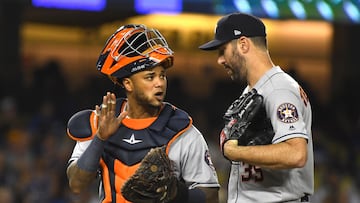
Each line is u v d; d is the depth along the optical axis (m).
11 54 41.88
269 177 12.67
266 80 12.59
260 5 31.27
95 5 30.77
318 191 32.50
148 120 12.16
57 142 33.69
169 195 11.70
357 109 42.72
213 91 44.69
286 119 12.13
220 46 12.95
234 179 13.10
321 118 41.00
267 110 12.41
